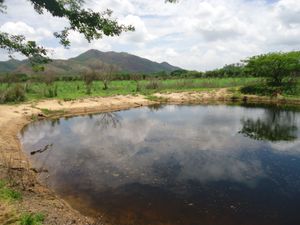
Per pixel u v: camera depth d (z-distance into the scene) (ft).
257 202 29.96
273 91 124.88
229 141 53.98
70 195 30.81
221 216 27.17
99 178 35.68
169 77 241.76
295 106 104.22
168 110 96.37
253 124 71.05
